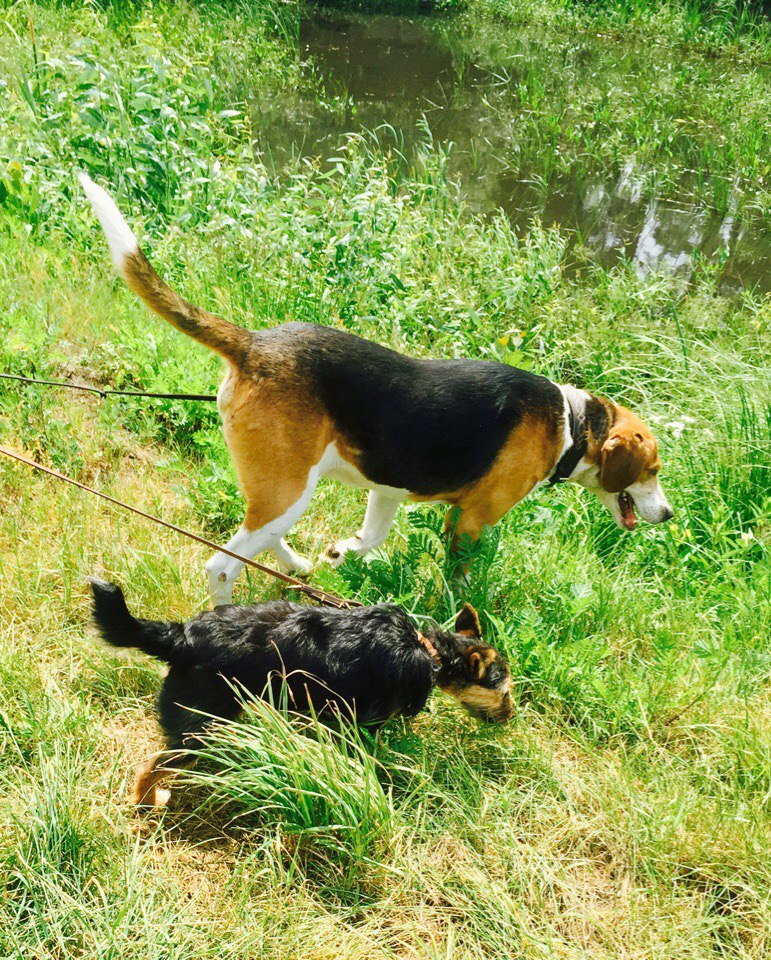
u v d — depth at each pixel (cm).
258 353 280
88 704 267
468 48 944
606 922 255
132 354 344
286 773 256
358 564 298
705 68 912
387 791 270
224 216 416
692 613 312
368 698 264
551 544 325
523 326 418
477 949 248
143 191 420
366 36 943
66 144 428
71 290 366
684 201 612
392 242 427
